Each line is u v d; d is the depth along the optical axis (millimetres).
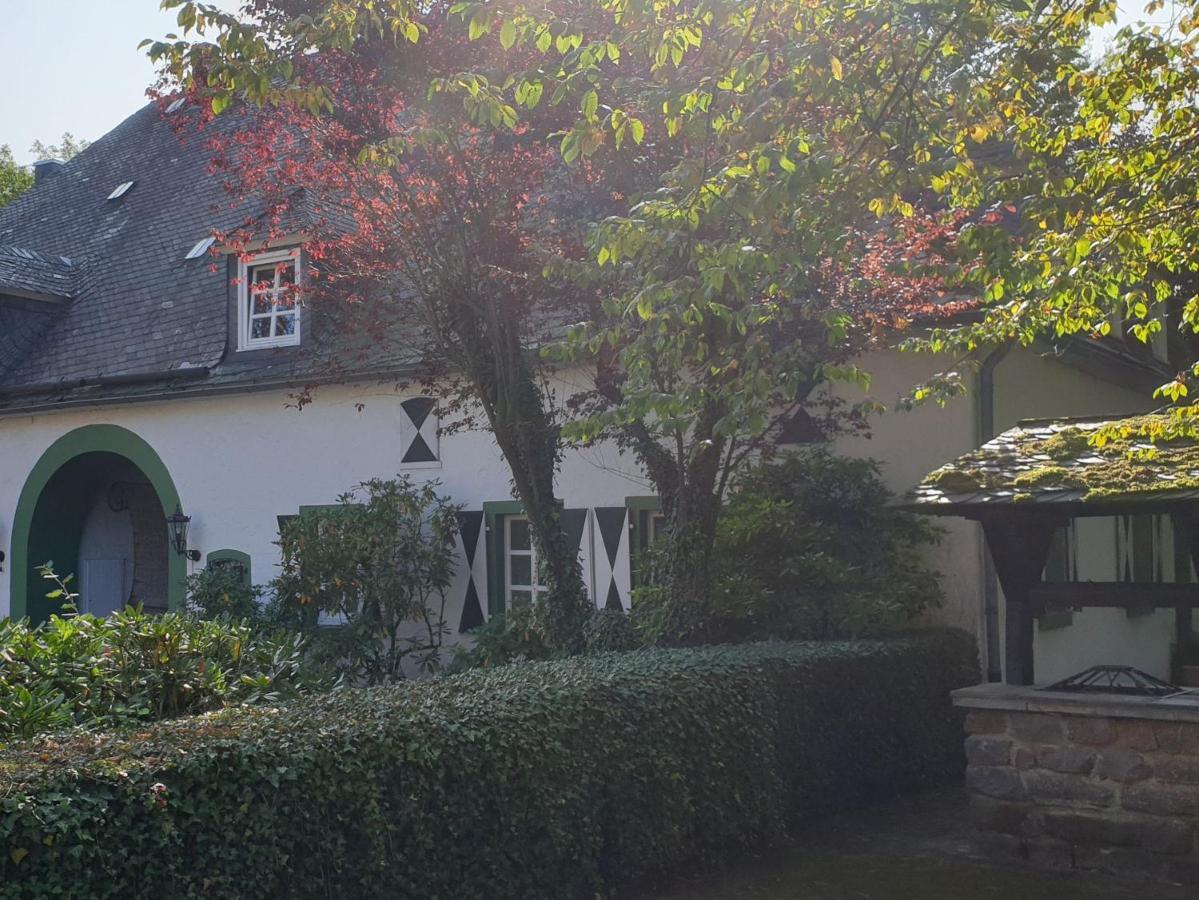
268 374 14406
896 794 8906
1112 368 13016
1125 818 6895
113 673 6898
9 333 17375
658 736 6734
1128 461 7258
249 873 4762
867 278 8938
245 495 14891
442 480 13359
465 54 8805
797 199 6680
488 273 9133
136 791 4445
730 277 6570
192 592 13805
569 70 8531
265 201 9930
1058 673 11562
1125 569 13555
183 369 15234
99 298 17594
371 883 5227
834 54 6660
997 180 7730
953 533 10570
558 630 9773
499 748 5828
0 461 17125
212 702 6906
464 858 5664
